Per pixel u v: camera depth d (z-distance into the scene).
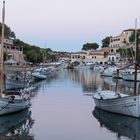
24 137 26.78
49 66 147.88
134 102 33.50
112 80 95.00
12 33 173.88
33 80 80.75
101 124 31.84
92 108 40.72
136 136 27.69
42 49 193.38
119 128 30.33
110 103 36.00
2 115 33.53
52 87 70.19
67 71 158.50
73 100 48.22
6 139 26.22
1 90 35.06
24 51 158.25
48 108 40.47
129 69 91.88
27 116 35.03
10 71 59.41
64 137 27.09
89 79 99.31
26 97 37.66
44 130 29.20
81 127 30.61
